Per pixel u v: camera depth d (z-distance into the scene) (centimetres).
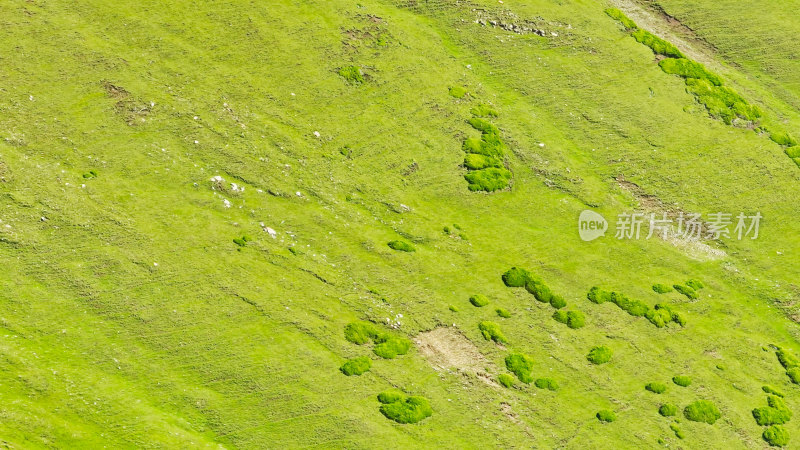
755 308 5772
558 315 5216
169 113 5541
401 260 5219
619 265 5722
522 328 5053
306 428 4078
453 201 5806
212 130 5538
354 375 4403
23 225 4538
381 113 6197
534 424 4488
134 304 4375
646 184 6362
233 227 5006
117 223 4747
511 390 4638
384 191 5666
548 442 4416
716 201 6378
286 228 5144
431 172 5922
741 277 5947
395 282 5062
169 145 5344
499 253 5538
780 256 6162
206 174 5250
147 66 5856
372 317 4766
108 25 6072
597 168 6372
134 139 5297
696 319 5528
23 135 5062
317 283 4859
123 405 3903
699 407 4884
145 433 3803
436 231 5534
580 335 5134
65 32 5881
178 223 4897
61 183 4853
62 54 5709
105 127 5306
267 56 6294
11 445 3525
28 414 3691
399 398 4353
